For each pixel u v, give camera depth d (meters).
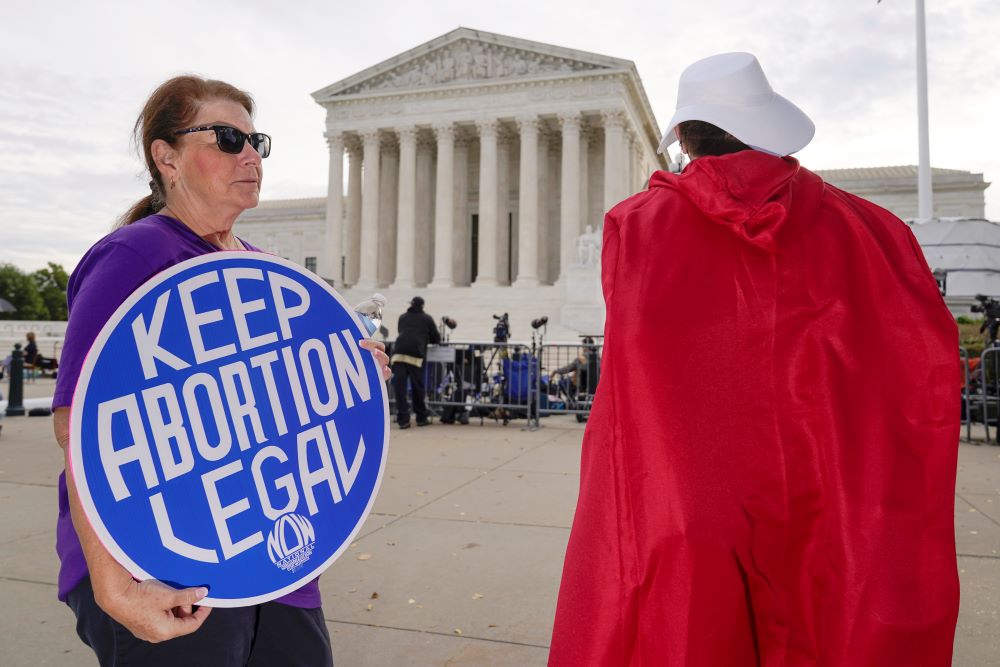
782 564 1.76
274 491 1.79
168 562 1.57
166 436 1.61
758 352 1.79
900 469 1.73
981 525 5.69
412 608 3.96
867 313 1.80
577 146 46.62
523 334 34.88
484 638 3.58
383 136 52.91
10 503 6.55
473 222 54.94
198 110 1.93
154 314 1.62
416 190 52.72
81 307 1.63
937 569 1.70
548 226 51.31
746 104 1.96
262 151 2.07
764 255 1.82
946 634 1.67
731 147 1.99
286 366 1.87
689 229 1.88
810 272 1.80
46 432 11.52
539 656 3.38
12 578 4.49
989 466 8.43
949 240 19.66
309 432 1.89
